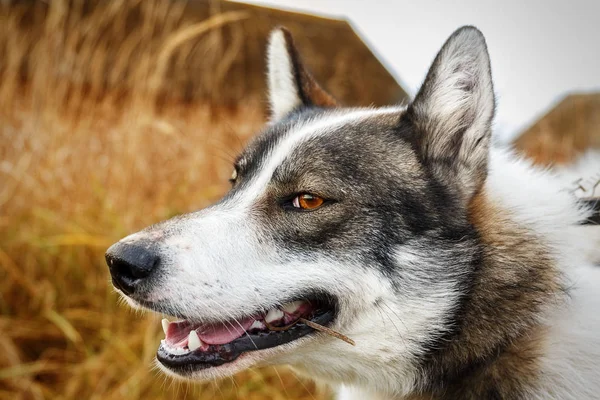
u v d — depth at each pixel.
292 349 0.55
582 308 0.53
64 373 0.81
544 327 0.53
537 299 0.53
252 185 0.58
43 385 0.80
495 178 0.58
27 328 0.83
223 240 0.54
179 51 1.25
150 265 0.52
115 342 0.81
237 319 0.54
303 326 0.54
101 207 0.93
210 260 0.53
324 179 0.55
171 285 0.52
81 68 1.05
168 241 0.53
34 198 0.93
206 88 1.28
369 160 0.56
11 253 0.88
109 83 1.09
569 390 0.52
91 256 0.89
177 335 0.55
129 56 1.13
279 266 0.54
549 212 0.56
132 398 0.76
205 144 1.09
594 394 0.52
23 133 0.97
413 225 0.54
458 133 0.56
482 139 0.55
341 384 0.60
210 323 0.55
